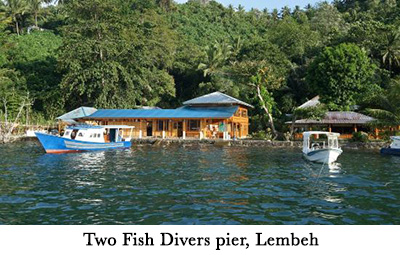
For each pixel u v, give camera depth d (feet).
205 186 50.26
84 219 34.42
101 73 172.45
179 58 248.93
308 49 233.14
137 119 154.81
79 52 172.55
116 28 188.75
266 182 53.78
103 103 173.68
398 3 264.93
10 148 111.45
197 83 238.27
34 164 73.92
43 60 222.28
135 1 299.79
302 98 202.18
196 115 143.43
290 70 212.84
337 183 53.47
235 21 381.81
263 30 376.48
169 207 38.63
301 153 100.22
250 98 189.16
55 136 97.50
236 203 40.47
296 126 156.97
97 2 190.39
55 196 43.65
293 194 45.42
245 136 164.35
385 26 198.90
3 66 207.10
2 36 228.63
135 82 191.11
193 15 375.04
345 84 165.99
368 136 136.87
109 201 41.19
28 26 305.32
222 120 146.30
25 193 45.27
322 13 290.97
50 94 182.19
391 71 199.11
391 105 132.87
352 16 291.79
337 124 147.43
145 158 86.69
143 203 40.29
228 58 237.45
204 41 312.91
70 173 61.93
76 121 157.07
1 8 281.95
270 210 37.70
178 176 59.00
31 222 33.53
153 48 223.10
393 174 62.90
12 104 172.96
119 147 116.47
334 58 171.22
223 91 200.44
